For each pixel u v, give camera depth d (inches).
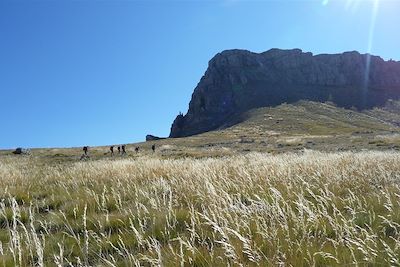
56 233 329.4
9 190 530.0
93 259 273.9
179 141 4886.8
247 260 241.3
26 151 2987.2
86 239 262.1
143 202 416.8
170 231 307.6
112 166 768.9
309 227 289.6
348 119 7805.1
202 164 705.6
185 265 242.5
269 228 283.1
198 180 476.1
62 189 545.3
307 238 264.7
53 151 3164.4
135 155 2333.9
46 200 477.4
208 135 5841.5
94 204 400.5
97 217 349.4
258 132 6008.9
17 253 270.1
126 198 456.8
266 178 502.6
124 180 580.1
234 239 267.9
